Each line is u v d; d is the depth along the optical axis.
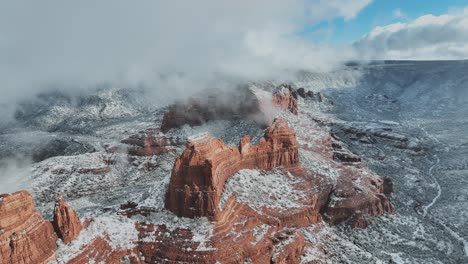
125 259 62.28
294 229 77.81
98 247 60.53
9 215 49.88
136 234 66.44
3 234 48.84
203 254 61.84
